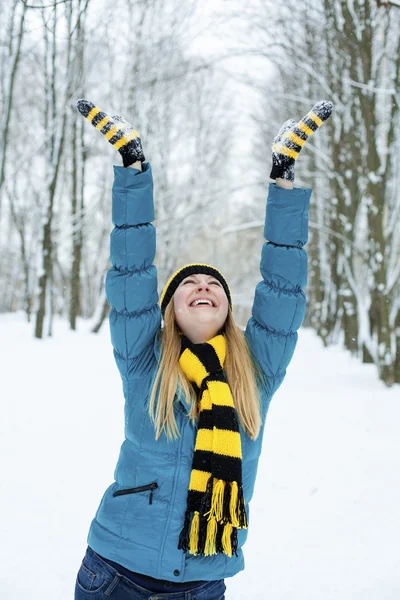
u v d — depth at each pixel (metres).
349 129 14.95
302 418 8.27
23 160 18.62
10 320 27.58
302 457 6.36
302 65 15.13
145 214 2.44
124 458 2.30
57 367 11.94
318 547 4.27
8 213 33.69
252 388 2.38
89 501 4.95
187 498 2.18
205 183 23.08
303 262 2.49
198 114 22.67
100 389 9.79
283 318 2.47
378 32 12.37
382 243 11.95
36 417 7.57
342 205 17.64
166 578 2.14
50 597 3.49
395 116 13.38
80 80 16.66
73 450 6.28
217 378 2.30
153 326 2.40
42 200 17.38
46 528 4.39
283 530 4.57
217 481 2.14
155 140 20.61
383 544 4.31
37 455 6.04
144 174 2.43
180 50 19.00
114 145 2.44
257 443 2.39
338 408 9.04
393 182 14.90
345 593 3.64
